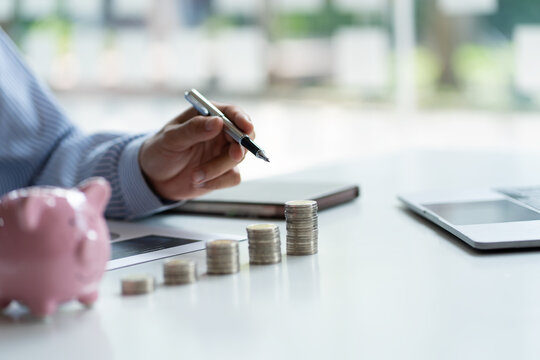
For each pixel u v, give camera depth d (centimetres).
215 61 436
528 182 114
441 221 77
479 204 87
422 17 390
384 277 59
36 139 114
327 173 135
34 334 47
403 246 71
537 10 360
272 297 54
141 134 101
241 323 48
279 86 424
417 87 395
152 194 92
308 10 416
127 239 79
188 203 98
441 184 116
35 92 118
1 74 114
